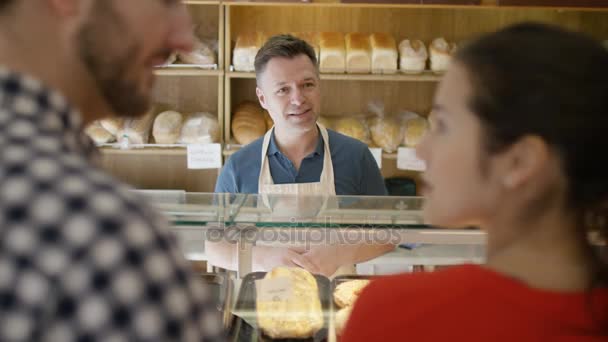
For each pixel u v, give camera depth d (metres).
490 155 0.60
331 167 2.01
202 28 3.12
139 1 0.59
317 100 1.96
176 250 0.53
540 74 0.56
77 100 0.60
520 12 3.19
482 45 0.61
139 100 0.64
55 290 0.47
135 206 0.52
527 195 0.60
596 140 0.56
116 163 3.34
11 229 0.48
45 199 0.48
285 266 1.42
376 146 3.04
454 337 0.62
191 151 2.92
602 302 0.60
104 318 0.47
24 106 0.52
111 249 0.48
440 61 2.99
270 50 1.92
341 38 3.03
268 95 1.95
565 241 0.61
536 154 0.57
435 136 0.65
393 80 3.12
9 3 0.55
